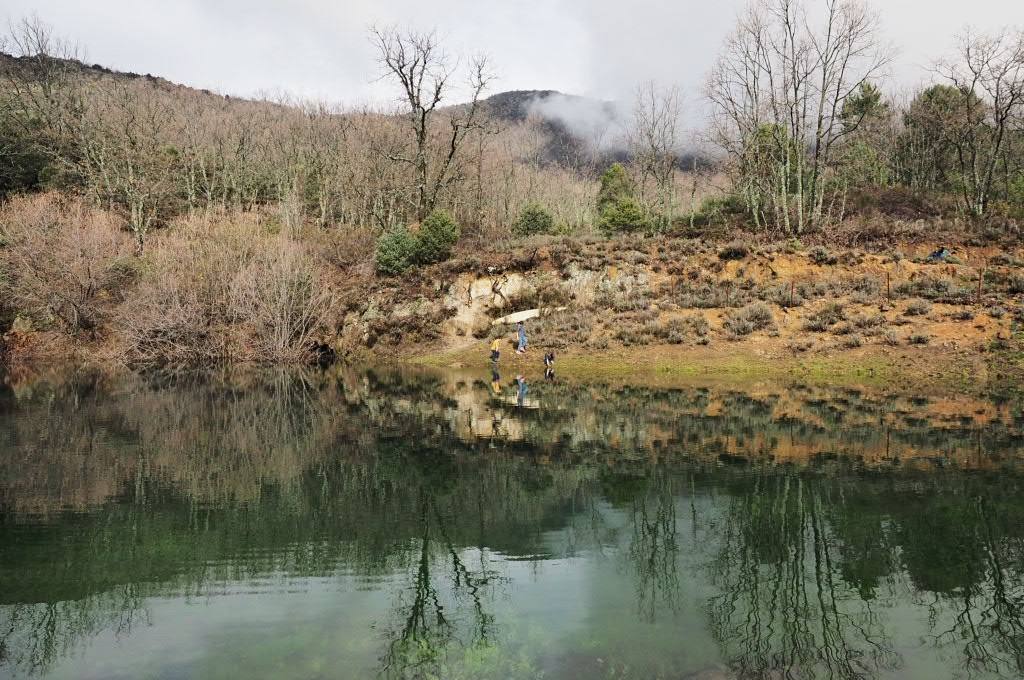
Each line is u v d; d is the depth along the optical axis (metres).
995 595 5.79
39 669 4.67
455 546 7.34
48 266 32.72
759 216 36.16
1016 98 30.53
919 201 34.66
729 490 9.20
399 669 4.57
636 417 15.27
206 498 9.33
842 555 6.79
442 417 16.14
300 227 43.00
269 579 6.39
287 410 17.69
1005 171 37.09
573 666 4.59
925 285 24.88
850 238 29.27
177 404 18.91
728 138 36.50
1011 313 21.56
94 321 33.81
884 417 14.17
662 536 7.51
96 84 59.25
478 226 44.62
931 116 35.91
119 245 37.31
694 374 22.14
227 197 57.72
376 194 51.03
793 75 31.80
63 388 22.50
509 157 67.19
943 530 7.42
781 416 14.71
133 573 6.61
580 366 24.77
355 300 34.03
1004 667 4.57
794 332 24.12
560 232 42.34
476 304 31.30
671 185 42.91
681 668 4.56
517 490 9.57
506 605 5.72
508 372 25.33
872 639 5.01
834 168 41.22
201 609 5.72
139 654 4.89
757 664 4.61
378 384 23.31
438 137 48.19
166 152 56.62
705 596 5.85
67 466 11.30
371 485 9.98
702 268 29.33
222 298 32.81
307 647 4.96
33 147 49.38
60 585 6.27
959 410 14.76
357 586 6.25
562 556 6.97
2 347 32.69
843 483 9.34
